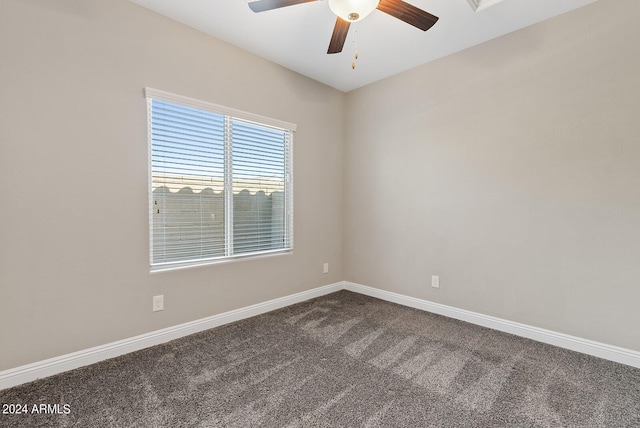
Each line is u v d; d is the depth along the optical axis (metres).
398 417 1.52
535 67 2.34
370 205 3.55
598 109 2.09
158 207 2.32
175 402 1.62
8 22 1.69
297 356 2.13
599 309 2.12
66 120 1.89
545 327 2.35
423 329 2.61
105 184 2.04
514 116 2.46
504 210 2.54
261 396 1.68
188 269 2.46
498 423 1.48
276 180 3.12
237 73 2.70
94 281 2.02
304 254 3.39
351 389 1.75
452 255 2.87
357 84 3.53
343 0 1.66
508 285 2.53
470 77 2.70
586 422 1.49
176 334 2.40
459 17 2.25
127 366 1.98
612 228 2.06
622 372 1.93
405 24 2.34
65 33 1.86
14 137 1.73
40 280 1.83
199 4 2.13
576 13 2.15
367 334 2.50
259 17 2.27
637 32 1.95
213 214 2.64
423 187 3.06
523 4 2.11
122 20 2.07
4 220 1.71
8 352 1.74
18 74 1.73
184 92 2.38
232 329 2.59
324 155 3.56
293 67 3.10
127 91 2.11
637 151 1.97
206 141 2.57
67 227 1.91
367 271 3.61
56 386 1.76
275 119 3.01
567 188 2.23
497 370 1.96
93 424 1.46
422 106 3.04
